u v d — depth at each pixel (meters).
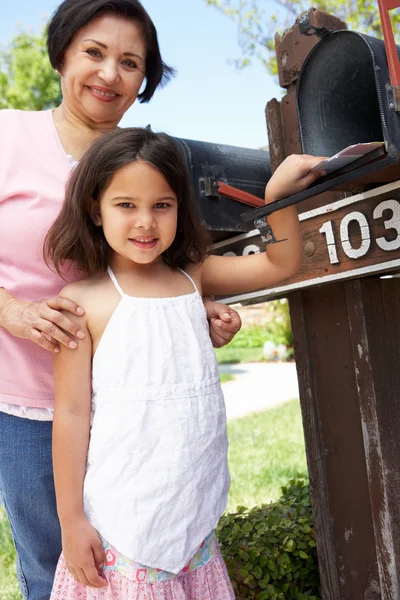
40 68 13.70
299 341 2.23
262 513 2.63
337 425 2.14
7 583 2.90
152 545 1.34
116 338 1.40
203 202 2.25
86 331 1.42
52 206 1.59
